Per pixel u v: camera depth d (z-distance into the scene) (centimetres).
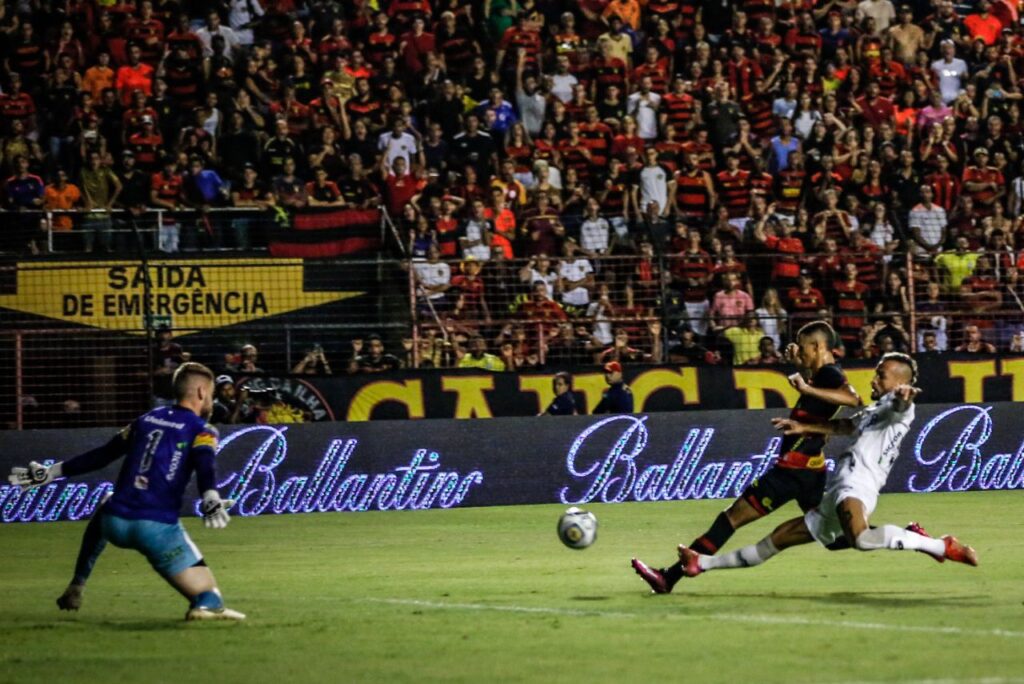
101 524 1905
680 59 5791
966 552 1975
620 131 5350
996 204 5100
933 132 5441
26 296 4434
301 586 2412
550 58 5691
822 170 5272
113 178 5144
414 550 3023
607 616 1945
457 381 4256
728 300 4631
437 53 5634
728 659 1595
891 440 2034
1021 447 4347
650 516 3712
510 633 1816
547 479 4194
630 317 4462
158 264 4475
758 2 5794
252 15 5756
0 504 4000
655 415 4231
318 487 4097
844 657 1593
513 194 5084
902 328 4534
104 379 4347
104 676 1568
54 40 5544
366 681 1509
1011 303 4612
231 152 5169
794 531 2095
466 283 4547
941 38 5931
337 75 5406
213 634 1847
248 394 4172
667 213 5181
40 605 2211
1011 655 1597
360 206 4884
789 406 4325
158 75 5478
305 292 4578
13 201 5062
